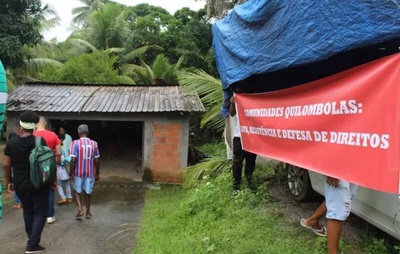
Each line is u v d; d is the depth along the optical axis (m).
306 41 2.92
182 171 9.66
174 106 9.66
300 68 3.66
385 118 2.26
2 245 5.17
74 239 5.39
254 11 3.81
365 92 2.45
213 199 5.65
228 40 4.65
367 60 3.04
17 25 10.14
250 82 4.74
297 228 4.19
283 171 6.13
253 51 3.91
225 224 4.71
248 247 3.86
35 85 11.98
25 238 5.44
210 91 9.15
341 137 2.68
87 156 6.30
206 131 15.55
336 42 2.61
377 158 2.32
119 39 24.06
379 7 2.34
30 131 4.61
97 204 7.46
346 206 3.13
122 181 9.92
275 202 5.14
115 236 5.52
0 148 13.70
